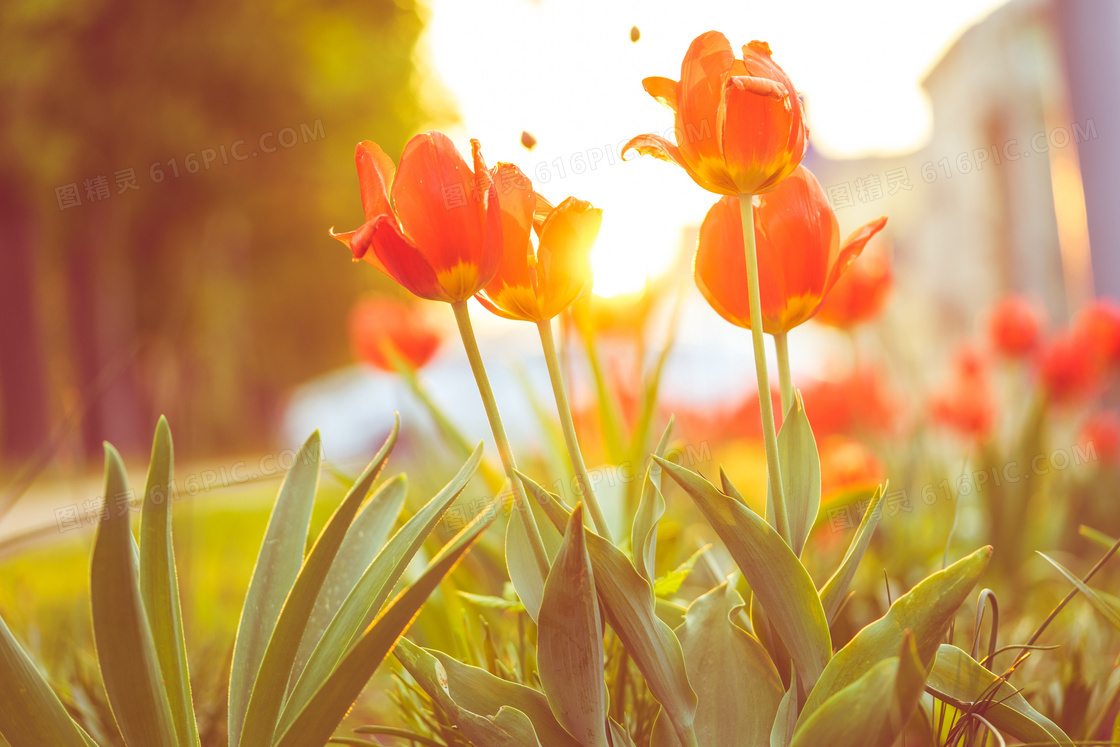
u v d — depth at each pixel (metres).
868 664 0.86
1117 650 1.22
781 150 0.89
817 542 1.85
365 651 0.87
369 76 11.05
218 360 12.76
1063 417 2.31
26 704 0.89
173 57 9.73
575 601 0.87
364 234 0.87
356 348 1.85
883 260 1.62
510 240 0.90
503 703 0.91
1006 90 10.41
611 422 1.34
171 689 0.93
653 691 0.89
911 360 2.37
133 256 10.83
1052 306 9.88
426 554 1.15
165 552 0.93
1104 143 3.51
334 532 0.91
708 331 4.92
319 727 0.88
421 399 1.43
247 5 9.92
